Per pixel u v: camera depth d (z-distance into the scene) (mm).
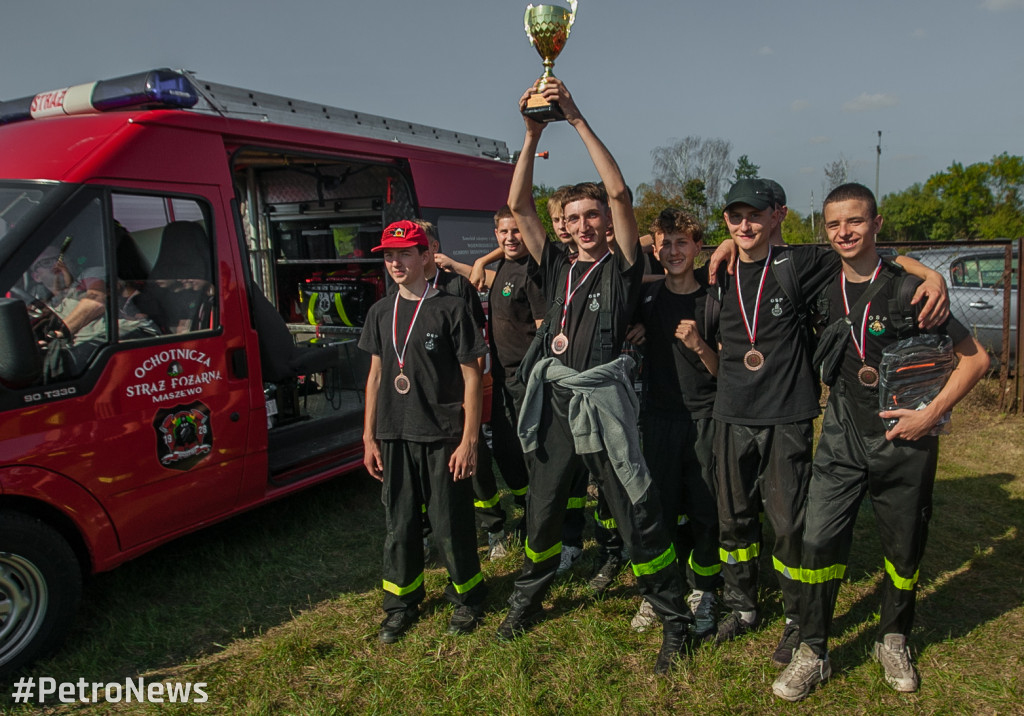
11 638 2852
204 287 3551
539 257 3025
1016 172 47906
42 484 2844
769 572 3684
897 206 54750
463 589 3145
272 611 3449
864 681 2773
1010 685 2729
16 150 3258
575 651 3010
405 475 3076
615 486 2756
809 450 2771
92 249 3094
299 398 5367
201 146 3639
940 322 2402
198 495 3496
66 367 2941
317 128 4652
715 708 2633
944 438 6000
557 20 2666
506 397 3965
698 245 2971
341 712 2689
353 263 6227
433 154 5625
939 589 3508
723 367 2852
